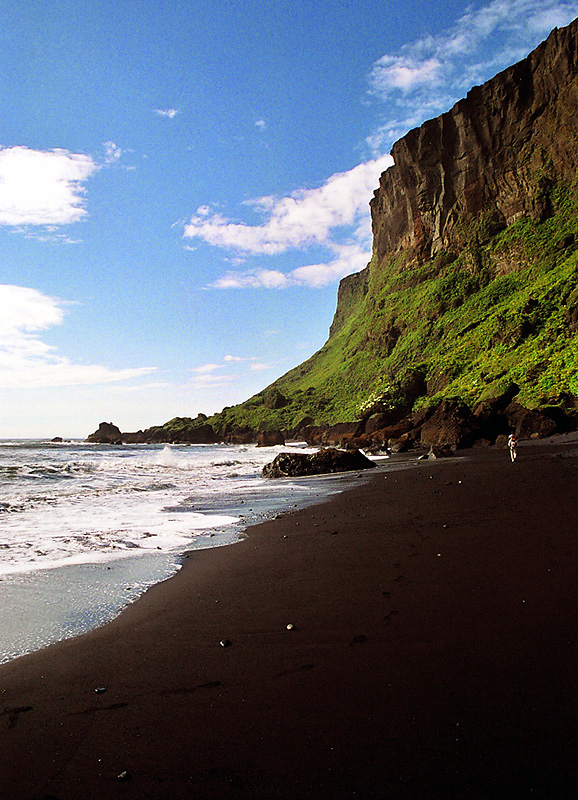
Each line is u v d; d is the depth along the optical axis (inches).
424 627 156.9
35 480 785.6
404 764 94.8
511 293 2310.5
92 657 150.3
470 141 2810.0
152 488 704.4
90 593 212.5
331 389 3489.2
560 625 148.3
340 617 172.1
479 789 86.6
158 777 95.7
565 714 105.6
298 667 138.0
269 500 535.8
